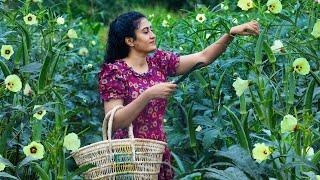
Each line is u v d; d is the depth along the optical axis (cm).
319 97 483
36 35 655
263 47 444
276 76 530
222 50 502
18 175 467
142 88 472
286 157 402
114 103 468
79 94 651
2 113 465
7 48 494
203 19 634
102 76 473
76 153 436
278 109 458
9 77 457
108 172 431
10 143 470
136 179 434
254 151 387
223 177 392
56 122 461
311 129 400
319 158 390
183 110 555
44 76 477
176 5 1555
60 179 420
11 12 625
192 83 576
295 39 512
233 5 727
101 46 920
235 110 545
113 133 473
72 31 596
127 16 478
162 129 476
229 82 573
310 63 521
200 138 536
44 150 452
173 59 493
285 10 580
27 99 525
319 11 532
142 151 436
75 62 730
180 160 504
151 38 476
